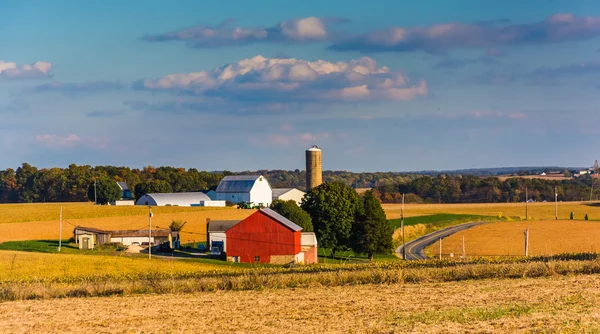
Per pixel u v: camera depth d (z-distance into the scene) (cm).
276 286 4212
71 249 8725
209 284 4194
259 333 2864
